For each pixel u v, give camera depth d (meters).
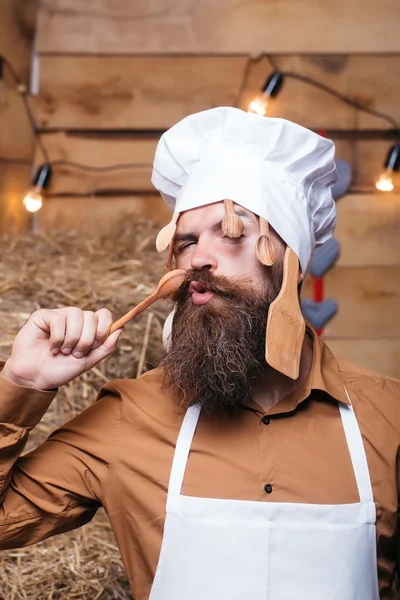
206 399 1.30
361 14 2.73
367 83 2.72
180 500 1.26
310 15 2.74
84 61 2.80
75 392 2.13
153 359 2.19
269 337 1.24
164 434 1.32
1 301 2.18
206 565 1.23
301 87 2.73
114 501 1.31
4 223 2.78
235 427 1.32
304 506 1.24
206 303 1.30
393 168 2.55
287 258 1.33
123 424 1.35
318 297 2.62
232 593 1.21
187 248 1.39
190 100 2.77
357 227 2.69
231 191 1.34
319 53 2.73
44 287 2.21
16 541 1.32
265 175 1.38
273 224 1.34
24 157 2.81
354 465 1.29
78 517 1.34
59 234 2.67
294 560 1.23
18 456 1.27
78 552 1.84
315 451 1.30
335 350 2.66
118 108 2.79
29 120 2.82
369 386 1.39
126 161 2.78
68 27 2.80
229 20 2.76
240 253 1.33
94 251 2.54
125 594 1.73
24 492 1.31
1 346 2.09
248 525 1.23
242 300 1.30
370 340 2.66
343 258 2.68
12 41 2.81
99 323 1.25
